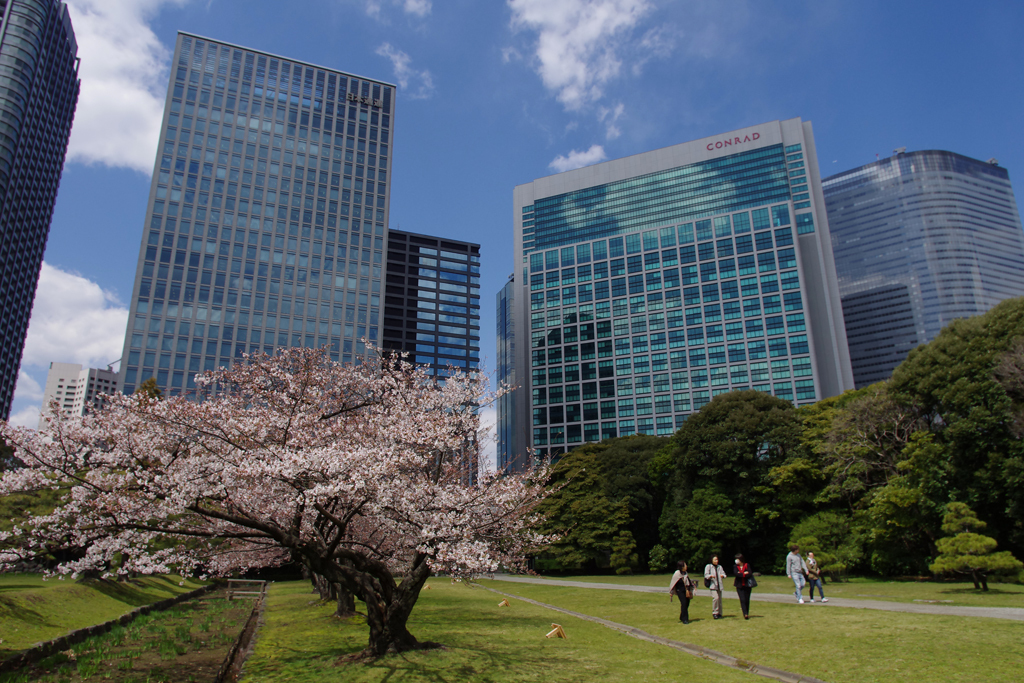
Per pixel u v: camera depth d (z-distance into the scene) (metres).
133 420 12.28
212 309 91.06
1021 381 27.62
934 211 193.50
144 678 12.74
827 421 42.62
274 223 99.06
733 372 116.81
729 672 11.66
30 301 128.25
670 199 137.00
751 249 122.00
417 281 130.62
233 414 13.64
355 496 12.73
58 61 128.12
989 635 12.66
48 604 18.50
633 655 13.61
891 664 11.17
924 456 29.98
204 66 102.25
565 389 131.75
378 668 12.23
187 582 36.41
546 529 52.25
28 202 121.06
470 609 24.75
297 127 105.94
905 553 31.94
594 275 136.62
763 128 131.62
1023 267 195.62
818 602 20.44
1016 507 27.20
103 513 11.82
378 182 109.44
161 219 91.69
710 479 46.19
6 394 119.00
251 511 14.08
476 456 19.62
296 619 21.61
